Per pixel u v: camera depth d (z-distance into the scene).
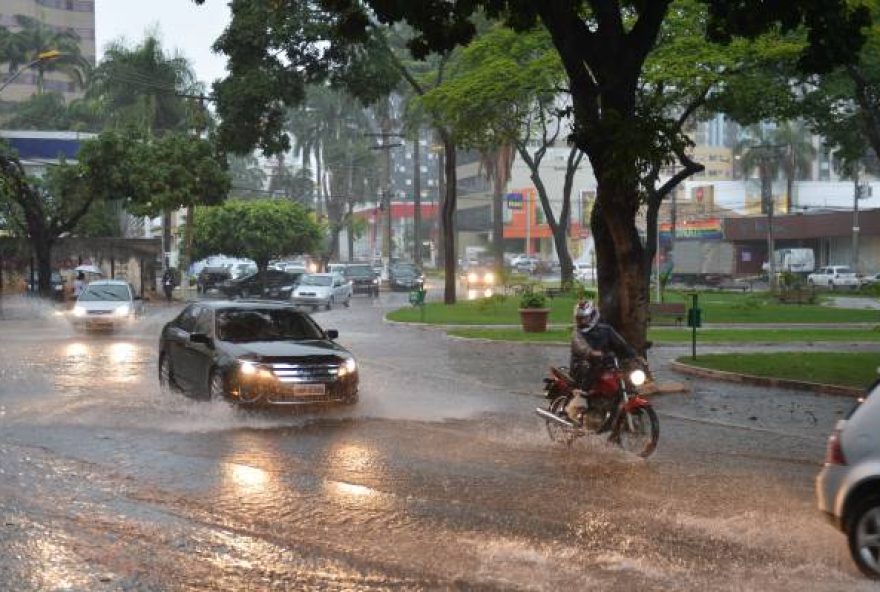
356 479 9.16
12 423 12.27
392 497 8.43
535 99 47.00
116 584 6.04
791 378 16.91
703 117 40.25
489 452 10.65
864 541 6.18
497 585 6.07
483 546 6.93
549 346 25.38
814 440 11.70
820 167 157.00
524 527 7.46
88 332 28.61
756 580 6.16
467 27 15.90
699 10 28.55
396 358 22.11
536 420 13.09
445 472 9.53
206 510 7.91
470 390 16.45
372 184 124.31
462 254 127.62
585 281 73.69
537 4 15.28
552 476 9.39
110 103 63.59
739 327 32.06
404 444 11.09
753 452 10.85
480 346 25.36
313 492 8.59
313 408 13.55
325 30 35.75
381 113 91.12
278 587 6.02
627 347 10.98
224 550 6.80
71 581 6.09
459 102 36.75
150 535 7.16
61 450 10.48
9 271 51.78
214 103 37.97
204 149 46.78
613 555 6.71
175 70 63.12
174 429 11.91
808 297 46.44
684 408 14.41
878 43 28.72
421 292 34.09
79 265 53.38
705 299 48.00
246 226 61.47
